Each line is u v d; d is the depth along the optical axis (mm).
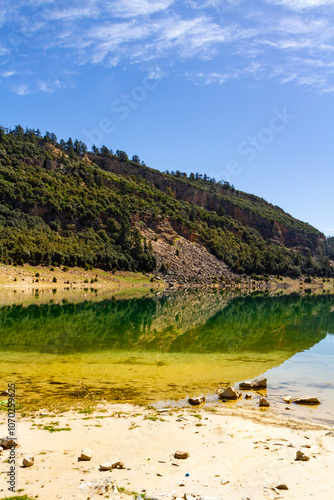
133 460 9016
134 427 11625
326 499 7141
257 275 174375
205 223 190750
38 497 7066
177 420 12602
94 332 33438
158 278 131375
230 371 20938
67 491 7344
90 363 21766
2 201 121438
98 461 8898
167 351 26047
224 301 77625
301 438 11016
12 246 95562
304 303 79125
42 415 12758
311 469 8531
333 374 20547
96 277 108625
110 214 144500
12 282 81500
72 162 183125
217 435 11117
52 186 143250
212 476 8180
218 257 169625
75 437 10562
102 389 16766
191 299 79562
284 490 7523
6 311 44781
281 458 9234
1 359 22016
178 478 8055
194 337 32625
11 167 141875
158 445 10141
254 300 83812
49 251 101938
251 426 12180
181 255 154250
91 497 7137
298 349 28031
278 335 35125
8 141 171125
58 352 24469
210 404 14953
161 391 16766
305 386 18078
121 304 61219
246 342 30828
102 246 126312
